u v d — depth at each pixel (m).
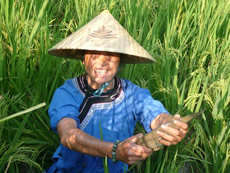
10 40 2.86
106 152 1.76
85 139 1.81
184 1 3.96
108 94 2.11
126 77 2.89
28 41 2.87
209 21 3.75
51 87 2.73
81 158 2.15
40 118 2.65
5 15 3.00
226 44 3.45
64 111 2.03
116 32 2.01
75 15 3.73
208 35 3.64
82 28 2.07
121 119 2.14
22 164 2.55
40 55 2.86
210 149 2.70
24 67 2.77
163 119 2.05
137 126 2.80
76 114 2.06
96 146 1.78
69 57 2.31
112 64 2.02
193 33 3.67
